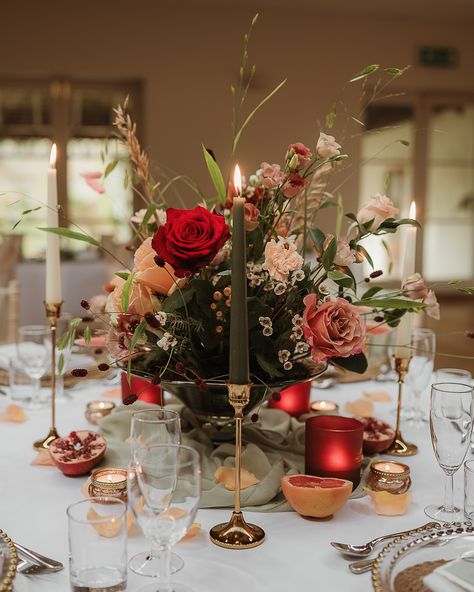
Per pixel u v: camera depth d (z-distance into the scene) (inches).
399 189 292.4
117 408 53.5
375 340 71.1
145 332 41.7
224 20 265.6
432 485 44.8
